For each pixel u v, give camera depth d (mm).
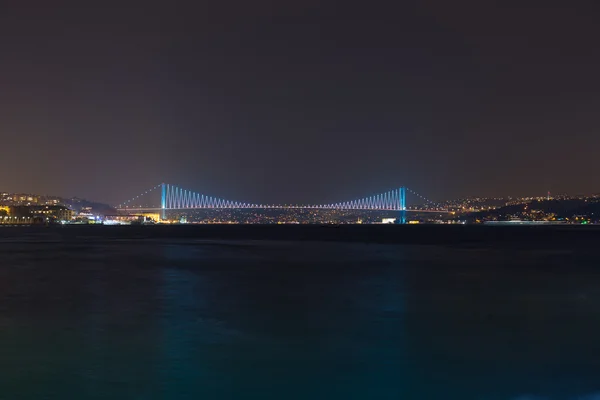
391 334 20281
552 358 16938
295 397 13531
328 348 18109
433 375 15219
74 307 26016
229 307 26234
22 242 99625
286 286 34281
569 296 30109
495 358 16938
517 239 118062
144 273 42562
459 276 40500
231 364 16203
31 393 13602
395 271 44531
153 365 15992
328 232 173750
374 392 13922
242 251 72562
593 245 91062
